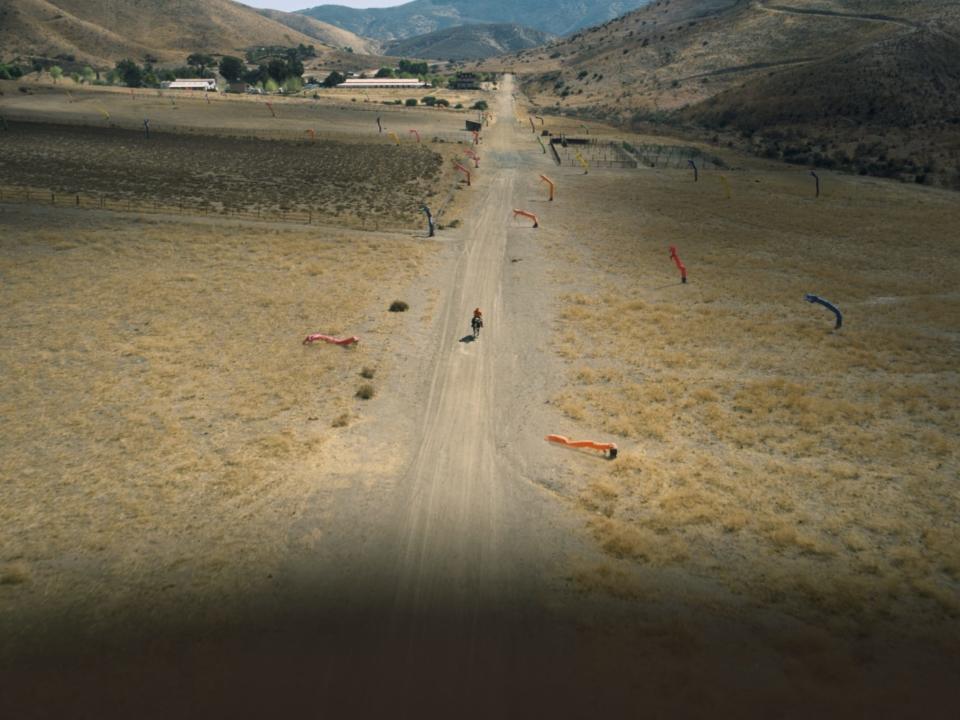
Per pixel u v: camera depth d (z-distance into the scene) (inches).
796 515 845.2
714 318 1619.1
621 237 2480.3
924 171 3919.8
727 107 6235.2
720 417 1117.1
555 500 900.6
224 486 904.9
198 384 1211.2
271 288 1774.1
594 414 1144.8
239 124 5482.3
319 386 1227.2
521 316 1642.5
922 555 769.6
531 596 716.0
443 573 755.4
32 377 1214.9
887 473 939.3
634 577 735.7
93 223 2347.4
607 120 6993.1
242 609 691.4
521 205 3051.2
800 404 1151.0
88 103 6230.3
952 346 1429.6
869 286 1891.0
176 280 1803.6
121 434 1032.2
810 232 2564.0
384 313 1630.2
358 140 4901.6
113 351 1342.3
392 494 912.9
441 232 2517.2
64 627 661.3
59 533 802.2
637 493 906.1
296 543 801.6
